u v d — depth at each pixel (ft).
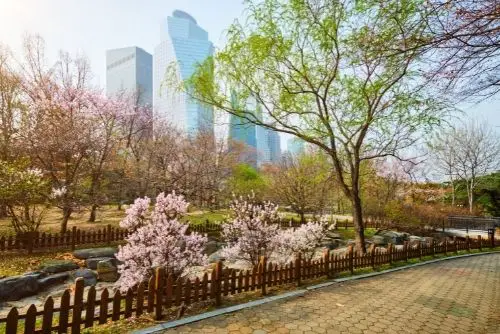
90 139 48.75
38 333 13.79
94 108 59.52
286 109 40.65
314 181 69.15
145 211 26.86
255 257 31.37
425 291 27.35
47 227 46.47
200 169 70.03
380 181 78.18
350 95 40.60
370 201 77.92
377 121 40.75
